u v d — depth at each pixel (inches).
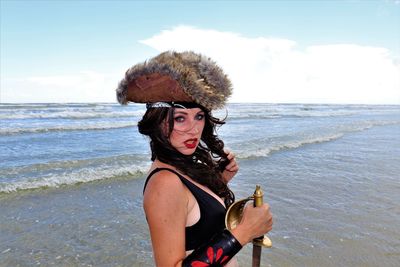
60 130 765.9
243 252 183.3
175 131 57.4
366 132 821.2
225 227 59.7
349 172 372.8
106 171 351.6
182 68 53.1
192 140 58.7
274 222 223.9
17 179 314.3
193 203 57.5
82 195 280.4
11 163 390.9
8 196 269.3
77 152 481.7
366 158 458.9
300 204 261.3
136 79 55.6
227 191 65.4
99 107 1877.5
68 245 191.8
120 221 228.7
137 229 217.2
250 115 1469.0
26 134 679.1
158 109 57.1
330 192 295.7
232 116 1347.2
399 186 318.7
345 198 279.4
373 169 390.3
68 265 170.9
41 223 220.5
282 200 269.1
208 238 58.3
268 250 186.1
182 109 56.7
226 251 52.9
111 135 694.5
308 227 218.1
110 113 1385.3
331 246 193.5
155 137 58.4
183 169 57.7
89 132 742.5
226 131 775.1
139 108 1877.5
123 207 256.1
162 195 52.9
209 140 74.0
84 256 180.4
